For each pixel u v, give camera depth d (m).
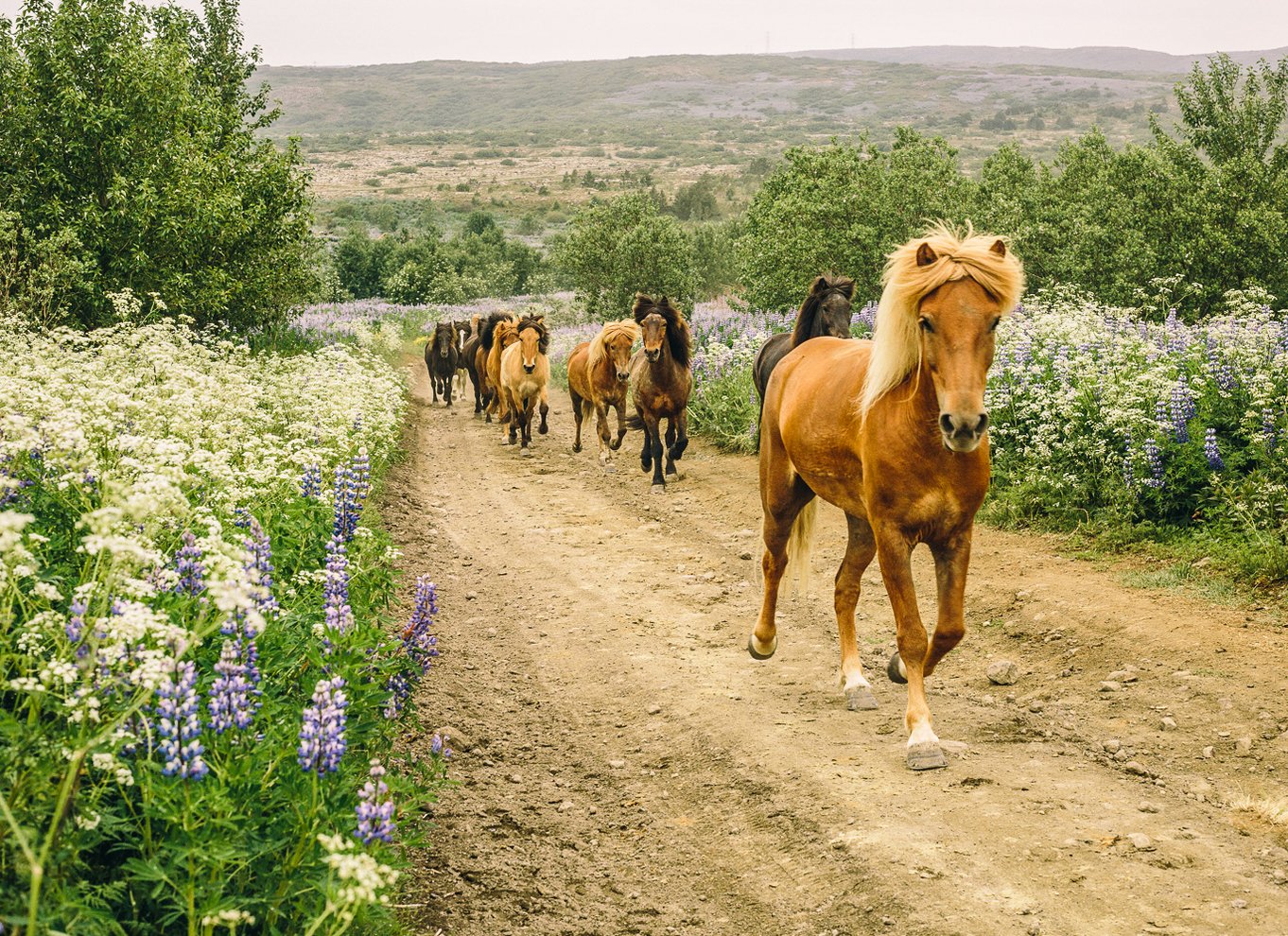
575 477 14.91
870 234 23.94
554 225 167.50
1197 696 5.60
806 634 7.34
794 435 6.01
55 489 4.41
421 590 5.16
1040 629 6.95
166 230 14.11
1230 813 4.41
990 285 4.54
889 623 7.48
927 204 24.50
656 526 11.32
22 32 14.22
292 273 19.17
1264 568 7.12
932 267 4.64
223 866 2.80
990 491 10.27
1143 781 4.77
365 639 4.09
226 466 5.52
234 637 3.52
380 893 3.30
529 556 10.04
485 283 69.69
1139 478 8.69
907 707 5.31
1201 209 20.20
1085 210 23.38
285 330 23.44
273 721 3.57
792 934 3.77
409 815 3.69
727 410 16.33
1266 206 19.69
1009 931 3.55
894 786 4.70
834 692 6.14
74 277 13.22
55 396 6.09
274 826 3.08
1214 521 8.24
